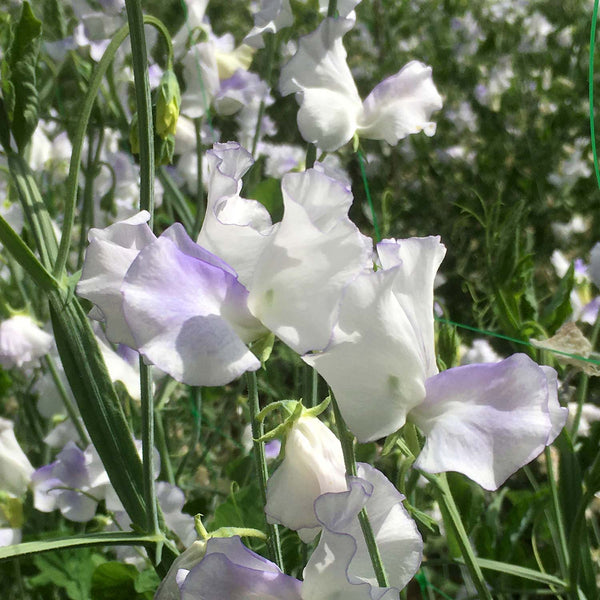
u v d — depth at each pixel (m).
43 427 0.56
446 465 0.17
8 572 0.46
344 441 0.18
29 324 0.48
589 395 0.45
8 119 0.32
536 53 0.74
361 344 0.17
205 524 0.40
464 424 0.17
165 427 0.57
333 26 0.33
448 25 0.72
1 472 0.44
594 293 0.45
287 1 0.42
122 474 0.30
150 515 0.29
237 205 0.19
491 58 0.72
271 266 0.17
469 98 0.69
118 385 0.45
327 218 0.17
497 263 0.37
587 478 0.29
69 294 0.30
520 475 0.53
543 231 0.56
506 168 0.59
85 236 0.50
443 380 0.18
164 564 0.29
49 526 0.51
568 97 0.69
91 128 0.50
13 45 0.32
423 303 0.18
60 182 0.64
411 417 0.18
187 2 0.51
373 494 0.19
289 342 0.17
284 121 0.70
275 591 0.17
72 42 0.55
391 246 0.18
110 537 0.28
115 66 0.51
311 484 0.18
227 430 0.63
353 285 0.17
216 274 0.17
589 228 0.56
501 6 0.75
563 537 0.35
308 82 0.33
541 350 0.36
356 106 0.33
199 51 0.50
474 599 0.41
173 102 0.32
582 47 0.73
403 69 0.34
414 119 0.33
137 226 0.18
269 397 0.52
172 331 0.16
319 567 0.17
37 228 0.32
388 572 0.19
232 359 0.16
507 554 0.41
